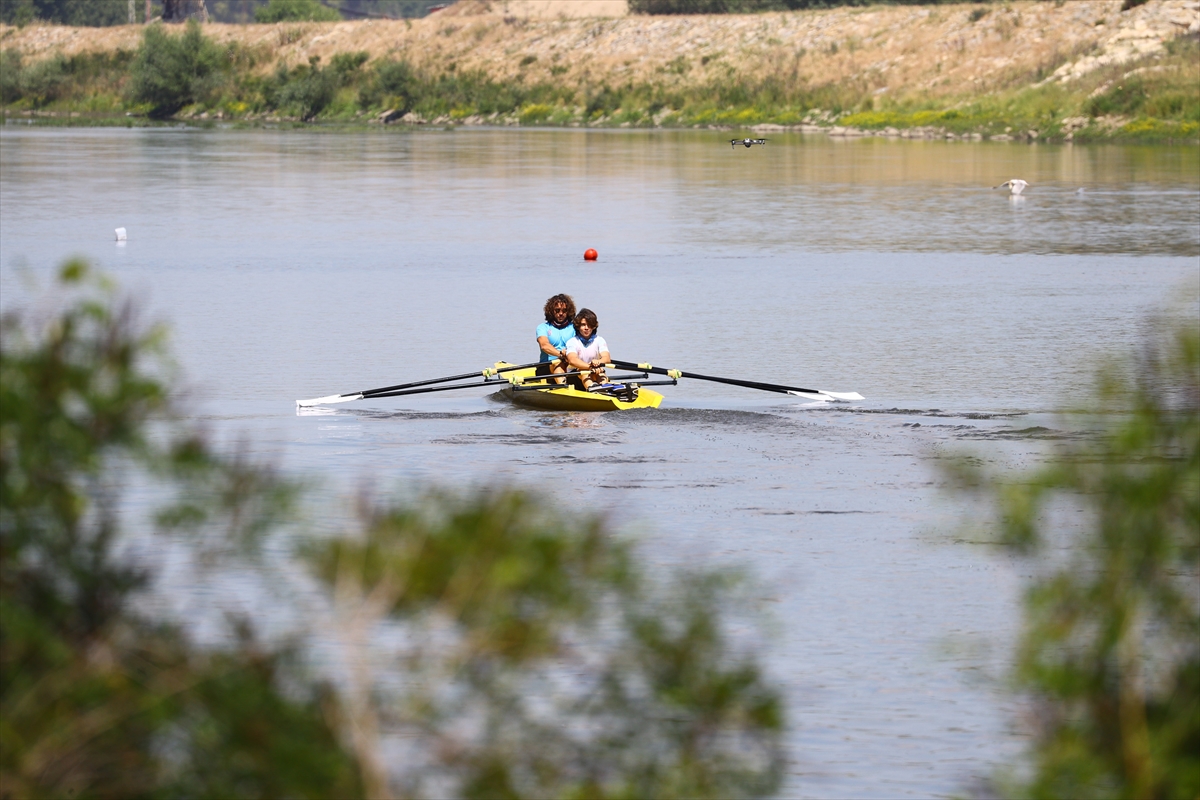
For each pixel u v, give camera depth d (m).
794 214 145.50
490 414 61.25
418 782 14.49
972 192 167.50
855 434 56.19
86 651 13.79
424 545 14.09
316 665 14.52
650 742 15.03
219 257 113.31
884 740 26.14
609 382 65.00
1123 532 15.39
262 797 13.47
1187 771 14.48
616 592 14.70
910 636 31.58
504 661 14.23
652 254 116.00
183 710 13.51
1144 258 111.62
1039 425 57.50
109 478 14.30
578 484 47.59
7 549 13.86
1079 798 15.02
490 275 104.88
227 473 14.70
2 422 13.47
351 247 120.00
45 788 13.18
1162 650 15.45
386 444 54.72
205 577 15.27
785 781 24.52
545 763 14.74
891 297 93.81
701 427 58.06
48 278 97.88
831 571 36.72
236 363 73.12
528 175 196.12
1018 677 15.67
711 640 15.12
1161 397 16.02
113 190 169.62
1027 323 83.50
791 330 82.31
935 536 40.00
